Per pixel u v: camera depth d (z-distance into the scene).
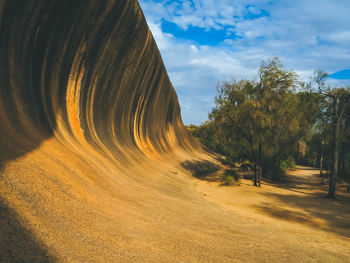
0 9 6.92
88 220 4.82
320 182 24.98
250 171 28.55
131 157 17.00
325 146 24.86
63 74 11.23
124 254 3.87
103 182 8.20
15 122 6.70
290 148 20.59
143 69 20.25
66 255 3.25
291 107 19.80
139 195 8.98
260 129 19.06
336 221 10.59
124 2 12.86
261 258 4.91
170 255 4.31
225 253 4.92
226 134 21.17
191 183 19.02
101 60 13.88
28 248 3.04
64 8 9.84
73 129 11.32
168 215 7.40
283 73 19.45
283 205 13.12
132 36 15.63
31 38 8.80
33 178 5.04
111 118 17.36
